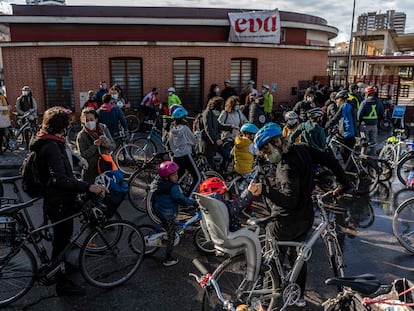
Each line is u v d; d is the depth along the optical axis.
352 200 6.57
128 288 3.85
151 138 9.18
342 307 2.79
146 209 5.52
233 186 5.72
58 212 3.53
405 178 7.80
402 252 4.68
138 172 5.95
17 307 3.50
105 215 3.76
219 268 3.11
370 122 8.48
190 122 13.81
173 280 4.01
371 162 6.88
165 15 15.95
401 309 2.39
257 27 15.98
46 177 3.47
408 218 4.80
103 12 15.44
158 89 15.32
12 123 13.98
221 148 7.08
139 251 4.09
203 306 3.07
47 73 14.77
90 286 3.88
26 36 15.19
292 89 17.11
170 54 15.13
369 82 18.98
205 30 16.47
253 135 5.74
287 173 3.03
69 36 15.48
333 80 21.14
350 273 4.17
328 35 20.67
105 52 14.66
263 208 6.03
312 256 4.50
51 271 3.57
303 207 3.14
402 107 13.76
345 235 5.17
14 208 3.39
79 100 14.83
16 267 3.51
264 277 3.18
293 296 3.23
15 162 8.84
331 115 9.01
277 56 16.61
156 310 3.50
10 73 14.46
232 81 16.30
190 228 5.30
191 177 5.99
